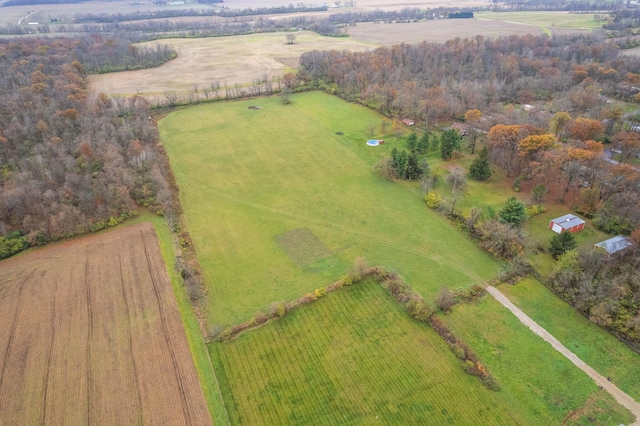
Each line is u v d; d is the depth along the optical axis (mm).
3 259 79250
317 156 119750
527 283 72938
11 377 57531
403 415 53125
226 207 96562
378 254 80750
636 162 107250
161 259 79688
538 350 61062
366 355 61125
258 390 56500
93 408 53688
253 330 65250
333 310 68750
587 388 55812
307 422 52625
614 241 76750
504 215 84062
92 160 107438
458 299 69875
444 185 102812
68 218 85938
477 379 57250
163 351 61469
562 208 92062
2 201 87562
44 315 67188
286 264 78750
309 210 94875
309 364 59938
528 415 52750
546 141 95562
